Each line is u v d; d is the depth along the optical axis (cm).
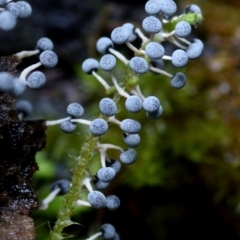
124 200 7
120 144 6
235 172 6
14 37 7
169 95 6
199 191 6
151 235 7
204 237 7
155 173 6
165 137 6
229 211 6
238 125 6
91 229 6
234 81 7
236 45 7
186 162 6
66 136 7
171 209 7
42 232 6
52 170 6
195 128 6
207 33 7
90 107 7
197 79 7
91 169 6
